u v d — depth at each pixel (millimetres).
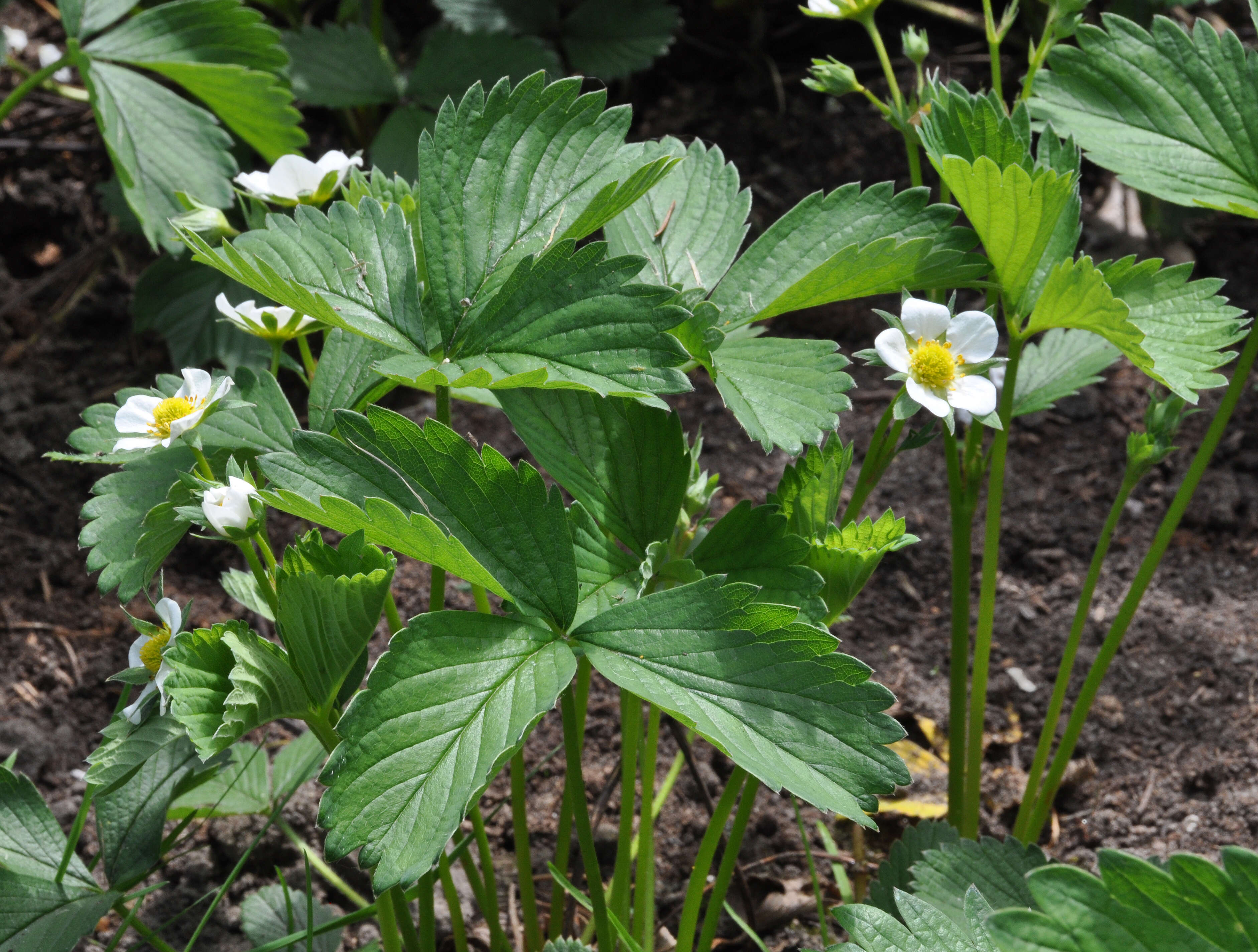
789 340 496
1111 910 415
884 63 542
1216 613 689
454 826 422
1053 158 533
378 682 430
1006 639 696
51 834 523
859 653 695
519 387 453
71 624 707
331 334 512
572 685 479
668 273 520
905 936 458
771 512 485
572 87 487
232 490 444
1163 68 551
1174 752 648
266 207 517
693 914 526
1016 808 641
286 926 561
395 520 434
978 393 482
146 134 693
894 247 482
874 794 430
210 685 446
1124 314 487
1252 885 409
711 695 440
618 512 493
